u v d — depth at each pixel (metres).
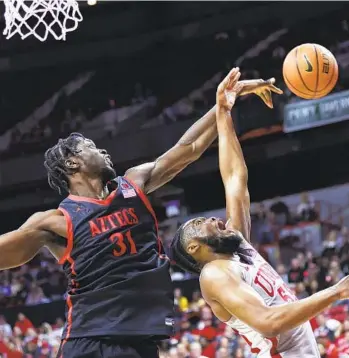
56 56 16.42
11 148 16.19
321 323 8.94
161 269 3.10
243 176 3.50
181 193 16.09
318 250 13.30
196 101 15.45
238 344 8.73
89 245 3.05
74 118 16.61
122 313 3.01
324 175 15.36
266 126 13.77
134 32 16.58
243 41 16.00
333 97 12.97
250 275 3.03
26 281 13.88
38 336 10.62
